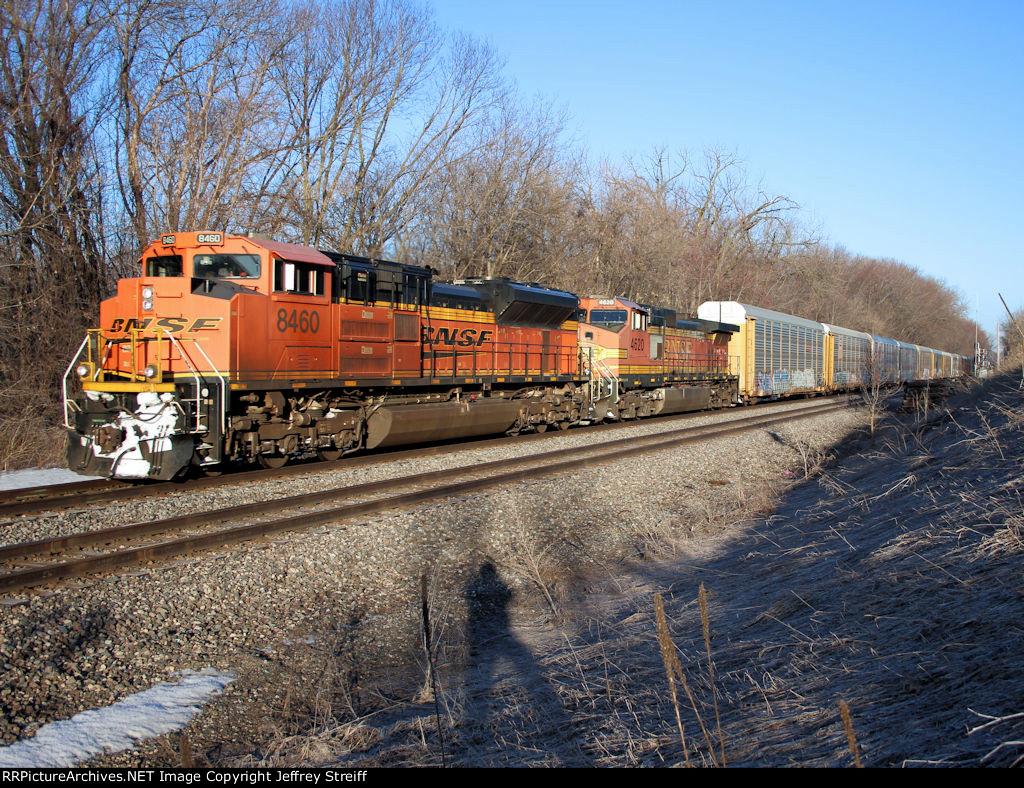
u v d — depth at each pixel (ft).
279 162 86.22
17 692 17.71
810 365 125.59
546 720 17.94
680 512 42.70
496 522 35.96
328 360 45.73
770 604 23.32
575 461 49.78
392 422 50.72
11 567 25.35
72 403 39.73
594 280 123.34
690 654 20.80
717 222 176.35
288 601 25.11
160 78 71.05
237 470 46.39
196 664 20.56
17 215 58.54
